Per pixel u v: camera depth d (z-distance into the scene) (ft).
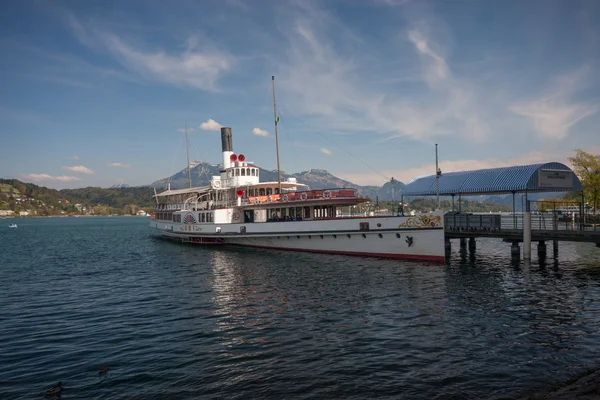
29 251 185.37
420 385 38.09
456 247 169.07
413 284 85.87
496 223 129.08
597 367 41.96
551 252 145.28
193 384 39.34
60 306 74.08
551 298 72.69
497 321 58.44
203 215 180.65
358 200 132.57
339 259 124.98
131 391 38.22
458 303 69.26
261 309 67.46
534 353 46.01
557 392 35.55
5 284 97.71
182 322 61.21
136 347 50.57
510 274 98.02
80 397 37.22
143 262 135.03
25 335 56.59
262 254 143.02
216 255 145.07
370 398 35.63
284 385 38.58
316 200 136.98
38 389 39.24
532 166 129.18
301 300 73.10
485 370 41.42
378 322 58.65
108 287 91.76
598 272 100.99
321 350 47.80
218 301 74.08
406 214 120.78
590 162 173.78
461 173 155.43
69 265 132.67
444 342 49.85
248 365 43.75
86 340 53.93
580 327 55.47
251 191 175.01
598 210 169.48
